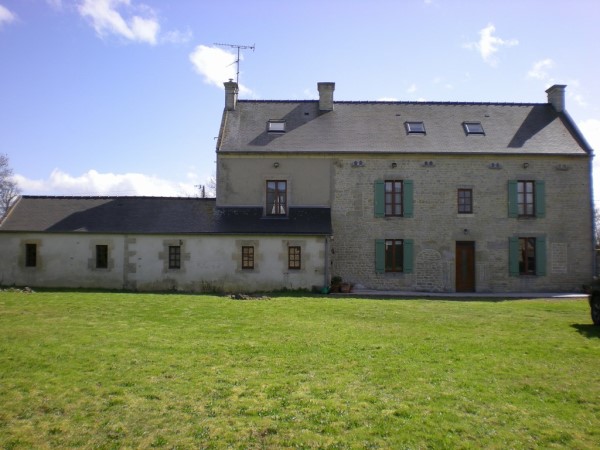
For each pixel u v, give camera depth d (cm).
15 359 726
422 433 502
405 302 1471
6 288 1745
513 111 2178
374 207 1936
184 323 1023
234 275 1822
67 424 518
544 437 500
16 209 1945
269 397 593
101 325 983
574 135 2025
